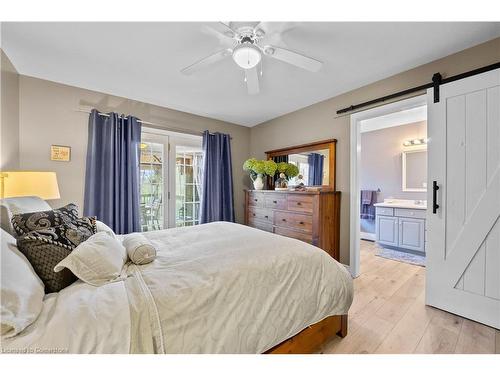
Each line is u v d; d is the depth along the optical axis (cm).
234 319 103
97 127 271
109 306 86
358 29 166
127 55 200
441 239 198
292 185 353
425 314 192
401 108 233
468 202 183
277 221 319
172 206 352
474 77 179
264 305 115
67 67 221
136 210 296
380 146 466
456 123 188
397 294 230
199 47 188
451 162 191
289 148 354
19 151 232
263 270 124
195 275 112
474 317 180
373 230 464
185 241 178
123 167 287
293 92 282
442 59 205
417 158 421
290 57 169
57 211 136
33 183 187
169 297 94
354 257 275
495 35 174
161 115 333
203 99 305
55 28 164
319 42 181
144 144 322
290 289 128
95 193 269
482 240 177
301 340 133
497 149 169
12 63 213
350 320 183
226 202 397
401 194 439
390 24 161
